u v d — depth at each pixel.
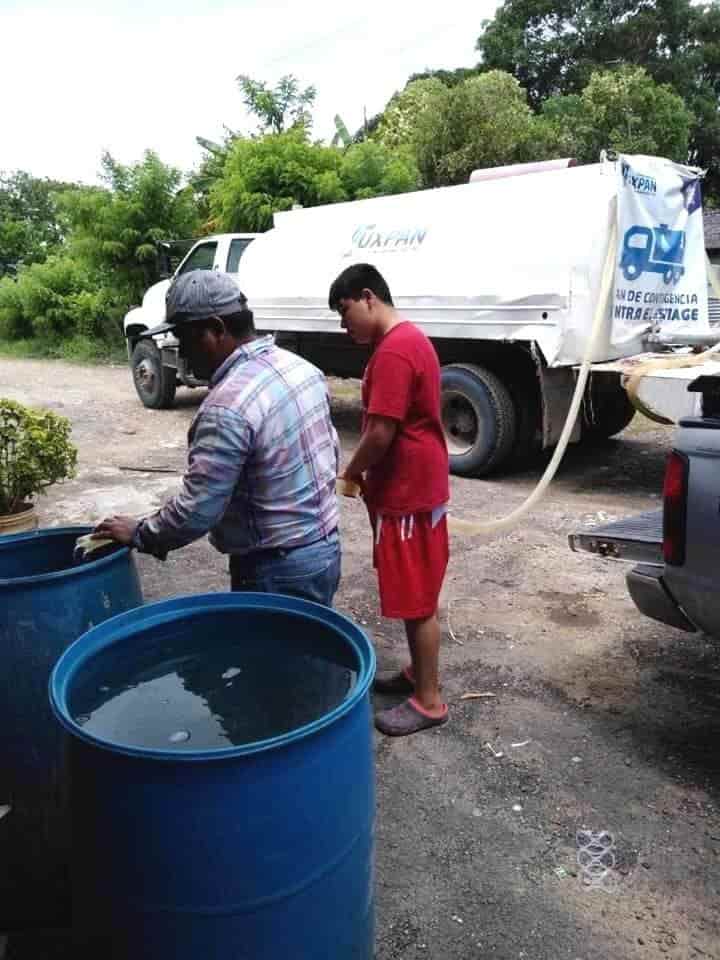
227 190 15.44
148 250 16.42
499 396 6.53
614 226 5.95
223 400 2.12
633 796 2.63
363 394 2.89
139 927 1.40
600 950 2.05
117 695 1.69
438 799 2.64
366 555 4.92
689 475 2.53
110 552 2.28
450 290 6.65
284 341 8.97
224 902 1.37
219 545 2.39
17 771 2.04
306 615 1.87
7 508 4.23
